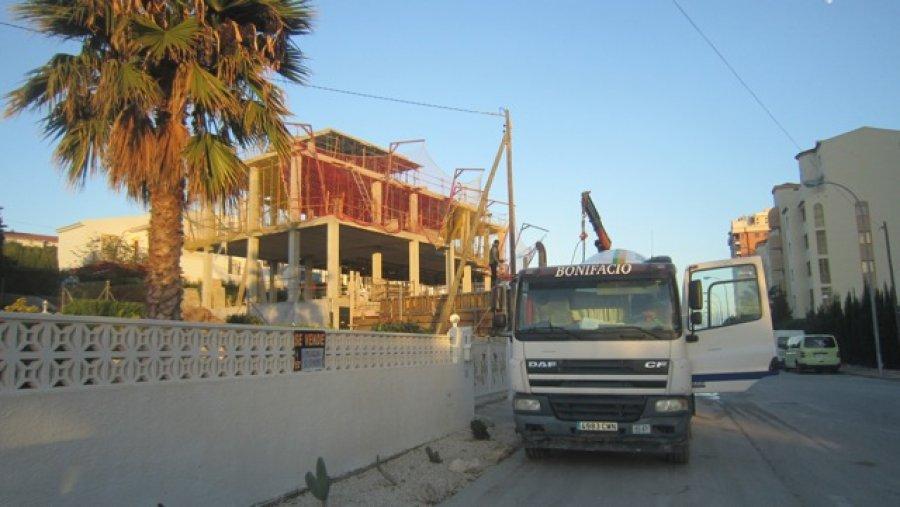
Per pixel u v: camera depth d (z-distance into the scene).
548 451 9.86
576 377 8.99
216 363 6.21
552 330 9.28
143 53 8.84
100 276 27.19
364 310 28.97
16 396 4.36
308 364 7.70
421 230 33.75
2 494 4.25
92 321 4.95
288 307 28.45
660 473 8.84
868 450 10.35
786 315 61.56
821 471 8.82
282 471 7.03
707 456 10.02
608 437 8.85
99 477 4.89
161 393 5.49
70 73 8.59
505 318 10.15
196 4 9.06
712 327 9.98
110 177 8.91
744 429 12.82
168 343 5.66
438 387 11.55
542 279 9.73
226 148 9.23
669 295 9.16
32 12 8.52
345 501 7.10
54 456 4.57
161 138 8.87
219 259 44.53
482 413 14.87
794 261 61.41
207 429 5.97
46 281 28.83
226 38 9.31
